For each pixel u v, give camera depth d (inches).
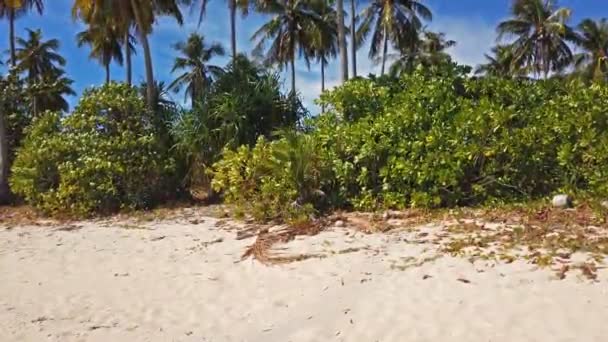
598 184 382.6
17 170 560.4
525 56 1441.9
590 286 214.7
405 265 265.6
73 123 575.5
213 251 334.6
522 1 1416.1
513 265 247.0
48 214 540.1
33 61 1518.2
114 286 272.5
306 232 353.1
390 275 254.2
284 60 1209.4
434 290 229.0
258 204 416.2
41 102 1419.8
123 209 530.0
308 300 233.6
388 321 204.1
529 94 437.7
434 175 401.1
